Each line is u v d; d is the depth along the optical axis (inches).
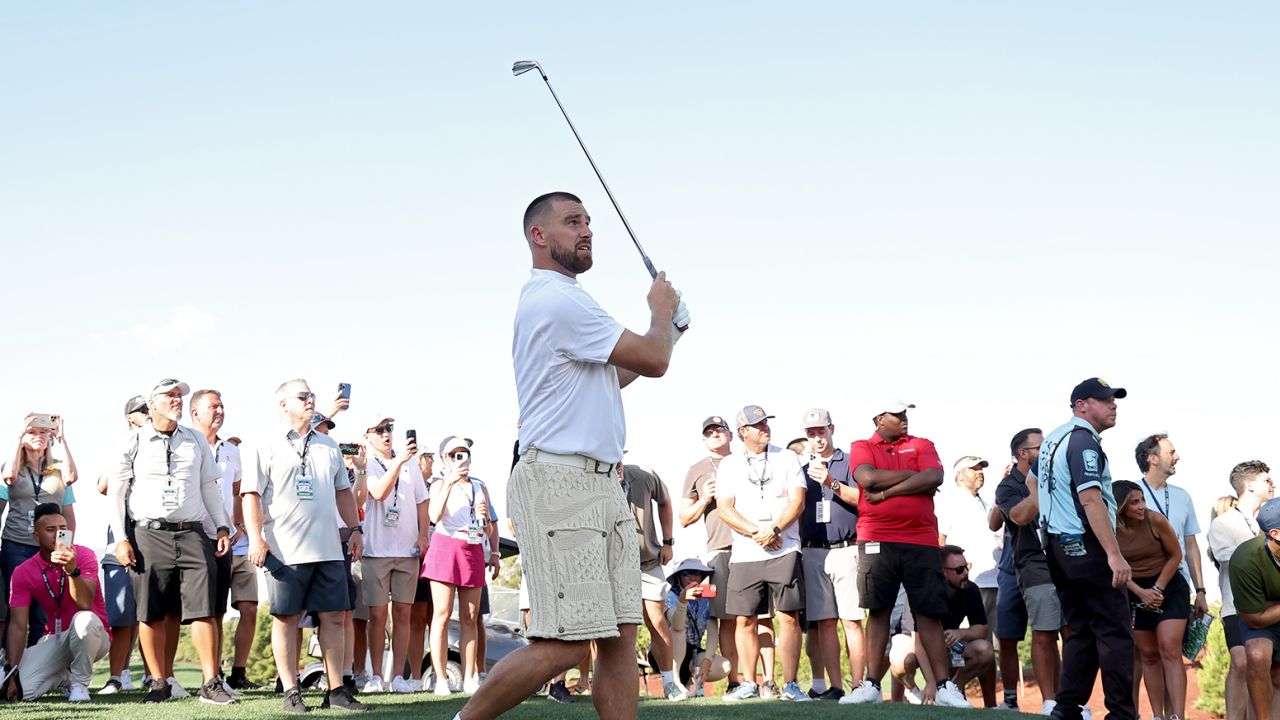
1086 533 374.3
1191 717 884.0
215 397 519.2
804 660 869.8
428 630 569.3
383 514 514.0
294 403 418.6
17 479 477.1
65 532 444.5
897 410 491.5
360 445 522.0
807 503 530.0
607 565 227.0
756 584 509.4
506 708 218.7
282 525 402.0
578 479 224.7
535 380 227.8
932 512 488.1
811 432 554.6
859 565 490.9
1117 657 368.2
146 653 438.0
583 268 237.0
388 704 412.2
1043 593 482.9
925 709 420.8
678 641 528.4
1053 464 381.7
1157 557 452.4
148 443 434.6
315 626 534.6
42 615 476.7
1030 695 854.5
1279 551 416.8
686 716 373.7
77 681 447.8
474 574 498.6
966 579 541.6
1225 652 886.4
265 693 482.9
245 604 523.2
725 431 576.4
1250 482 502.3
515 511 226.1
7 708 391.2
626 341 224.2
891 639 546.6
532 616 220.5
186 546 431.2
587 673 531.2
